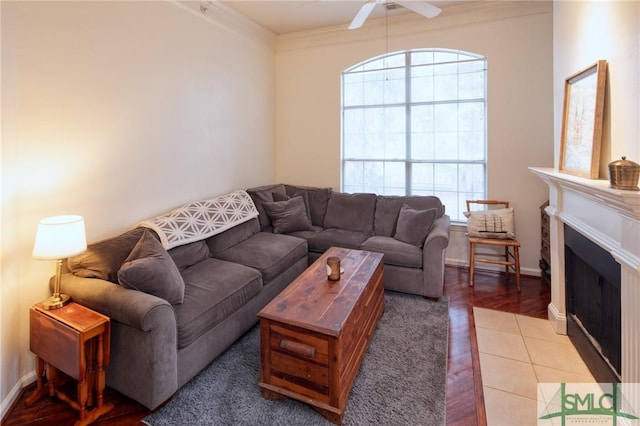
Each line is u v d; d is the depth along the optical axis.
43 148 2.16
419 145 4.41
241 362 2.33
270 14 4.02
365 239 3.80
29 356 2.12
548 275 3.66
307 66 4.76
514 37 3.75
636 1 1.58
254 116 4.48
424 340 2.56
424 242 3.39
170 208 3.21
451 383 2.12
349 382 1.95
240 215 3.58
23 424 1.83
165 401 1.91
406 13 4.05
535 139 3.77
